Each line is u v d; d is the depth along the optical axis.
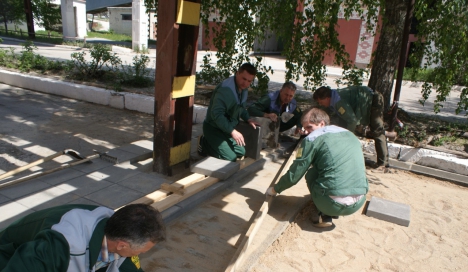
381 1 5.84
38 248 1.40
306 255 3.18
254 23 7.18
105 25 42.56
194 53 4.50
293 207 4.02
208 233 3.38
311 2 6.07
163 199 3.71
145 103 7.82
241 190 4.34
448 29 5.26
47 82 9.12
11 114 7.07
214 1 7.10
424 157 5.53
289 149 5.90
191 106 4.69
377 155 5.32
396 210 4.00
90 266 1.51
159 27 4.06
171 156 4.46
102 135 6.22
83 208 1.69
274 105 5.61
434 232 3.74
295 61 6.77
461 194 4.76
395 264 3.17
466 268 3.19
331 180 3.23
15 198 3.65
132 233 1.44
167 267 2.84
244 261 2.97
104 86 8.91
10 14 25.05
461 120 8.11
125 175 4.43
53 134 6.04
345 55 6.59
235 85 4.39
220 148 4.64
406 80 15.97
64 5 22.81
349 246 3.38
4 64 11.24
